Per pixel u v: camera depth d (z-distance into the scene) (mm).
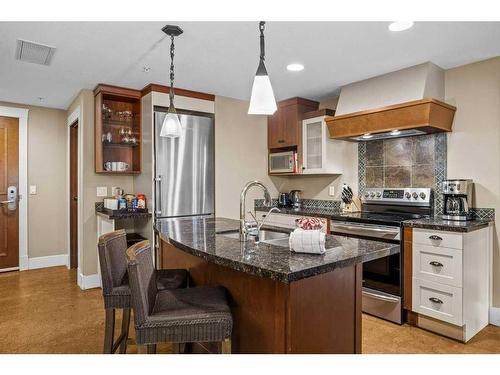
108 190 4000
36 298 3479
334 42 2568
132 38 2486
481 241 2748
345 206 3900
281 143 4492
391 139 3635
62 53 2762
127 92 3838
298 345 1454
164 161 3732
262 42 1978
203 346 2057
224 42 2562
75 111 4184
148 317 1425
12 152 4457
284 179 4828
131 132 4012
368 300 3113
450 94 3156
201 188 4027
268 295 1527
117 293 1921
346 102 3619
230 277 1807
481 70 2969
